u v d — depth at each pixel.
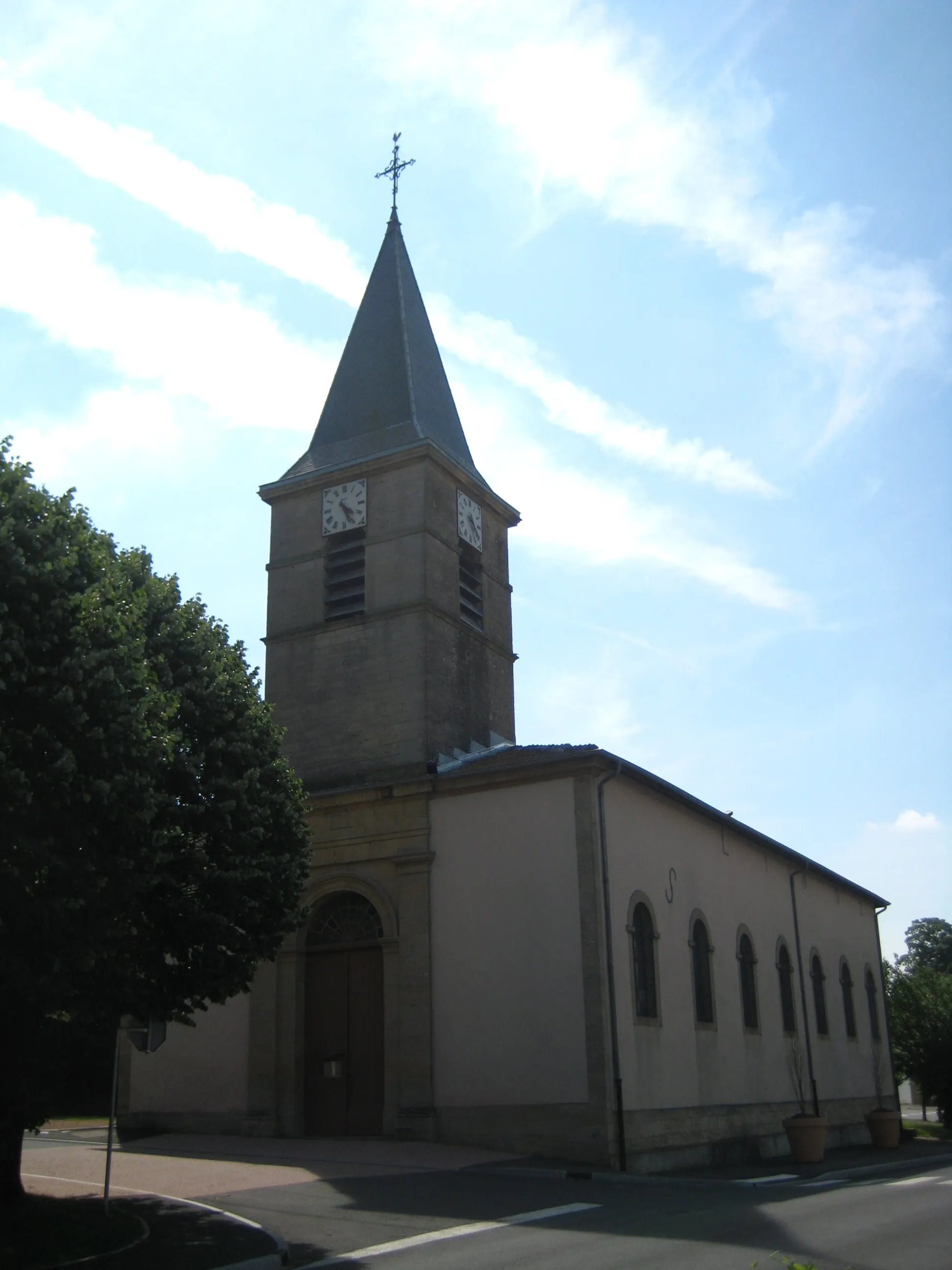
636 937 23.97
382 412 29.88
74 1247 12.31
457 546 28.47
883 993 42.50
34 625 12.71
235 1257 12.02
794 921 34.41
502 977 22.77
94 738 12.59
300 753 27.16
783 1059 30.91
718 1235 13.16
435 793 24.56
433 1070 23.00
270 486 29.39
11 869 11.87
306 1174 18.52
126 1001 14.42
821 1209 15.65
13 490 13.63
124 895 13.20
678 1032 24.69
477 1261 11.66
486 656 28.83
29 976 12.46
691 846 27.56
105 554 14.76
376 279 32.25
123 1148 22.56
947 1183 19.72
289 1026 24.84
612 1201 16.38
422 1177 18.44
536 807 23.38
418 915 23.97
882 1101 39.31
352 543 28.12
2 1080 13.82
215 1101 25.36
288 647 28.11
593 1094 21.27
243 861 16.31
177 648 17.55
